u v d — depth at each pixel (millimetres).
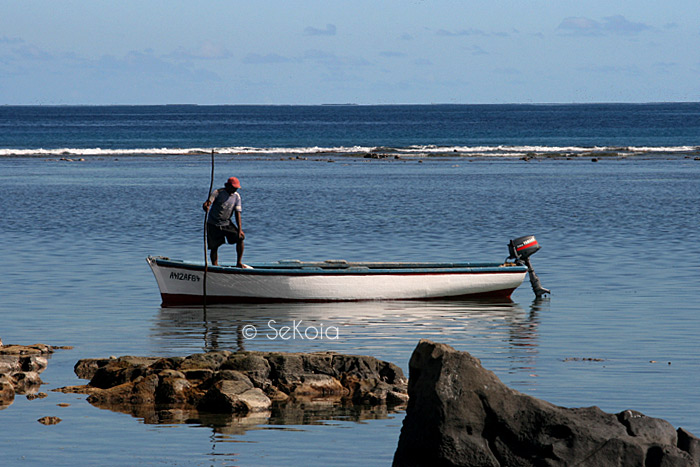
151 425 31266
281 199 116812
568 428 24547
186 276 54406
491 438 24812
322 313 52188
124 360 37781
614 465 24141
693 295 54969
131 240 79375
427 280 57000
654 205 111062
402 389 35250
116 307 51938
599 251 74125
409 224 91562
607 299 54438
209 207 57000
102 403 33938
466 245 76250
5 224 90750
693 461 24172
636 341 43156
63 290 56250
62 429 30688
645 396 33500
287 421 31938
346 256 69812
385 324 48656
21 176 156250
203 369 35812
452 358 25516
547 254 72688
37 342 43125
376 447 29000
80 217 97500
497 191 129625
